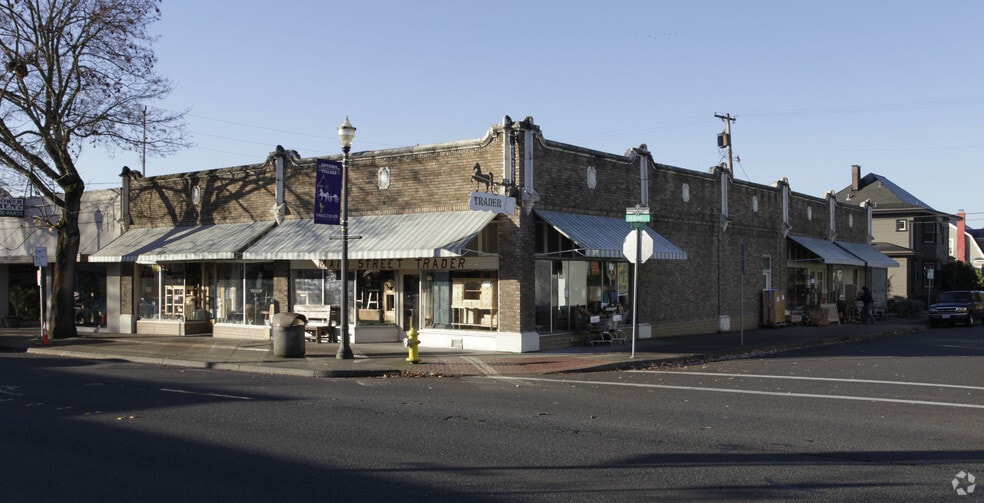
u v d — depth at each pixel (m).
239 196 25.12
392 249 19.59
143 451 8.76
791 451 8.94
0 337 26.19
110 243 27.45
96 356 20.58
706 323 27.17
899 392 14.02
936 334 30.56
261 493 7.02
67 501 6.73
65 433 9.80
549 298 21.16
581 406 12.31
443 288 21.58
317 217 19.30
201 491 7.07
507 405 12.40
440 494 7.02
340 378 16.50
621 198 23.33
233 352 20.53
